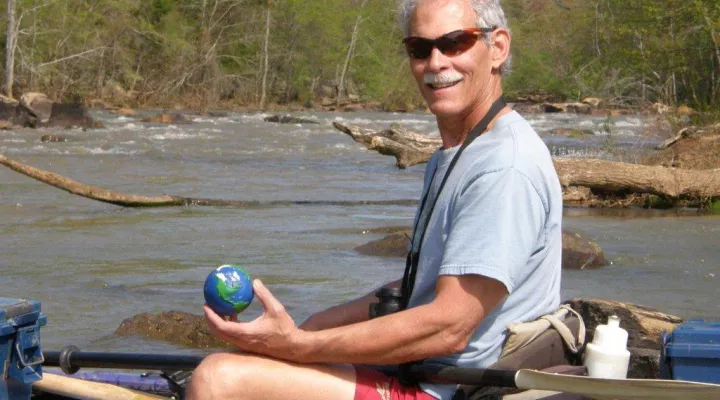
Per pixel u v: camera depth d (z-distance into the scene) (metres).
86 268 10.09
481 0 3.57
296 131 36.25
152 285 9.23
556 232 3.49
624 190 15.55
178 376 4.62
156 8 58.69
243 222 13.50
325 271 9.98
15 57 51.69
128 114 46.12
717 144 17.58
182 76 56.81
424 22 3.57
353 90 64.88
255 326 3.28
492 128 3.53
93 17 55.09
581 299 4.99
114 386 4.15
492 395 3.54
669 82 26.33
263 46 60.94
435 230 3.48
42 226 13.01
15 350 3.55
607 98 49.66
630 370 4.46
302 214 14.45
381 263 10.48
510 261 3.26
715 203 15.42
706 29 22.55
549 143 28.27
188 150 26.36
